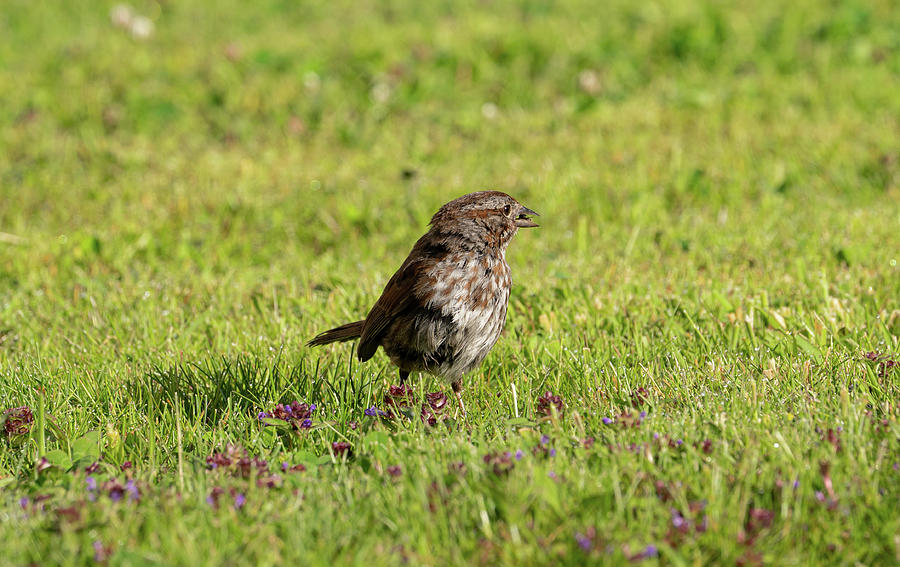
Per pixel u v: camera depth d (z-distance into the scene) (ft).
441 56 73.41
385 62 73.82
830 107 64.54
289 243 48.62
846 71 70.23
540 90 70.54
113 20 87.81
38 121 67.41
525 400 27.84
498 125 65.51
